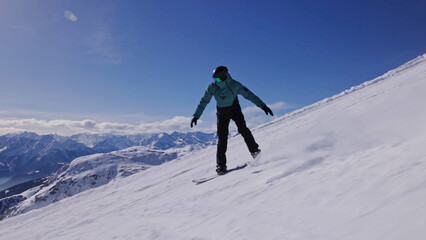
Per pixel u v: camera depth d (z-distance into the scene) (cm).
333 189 199
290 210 194
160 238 246
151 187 695
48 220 680
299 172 300
